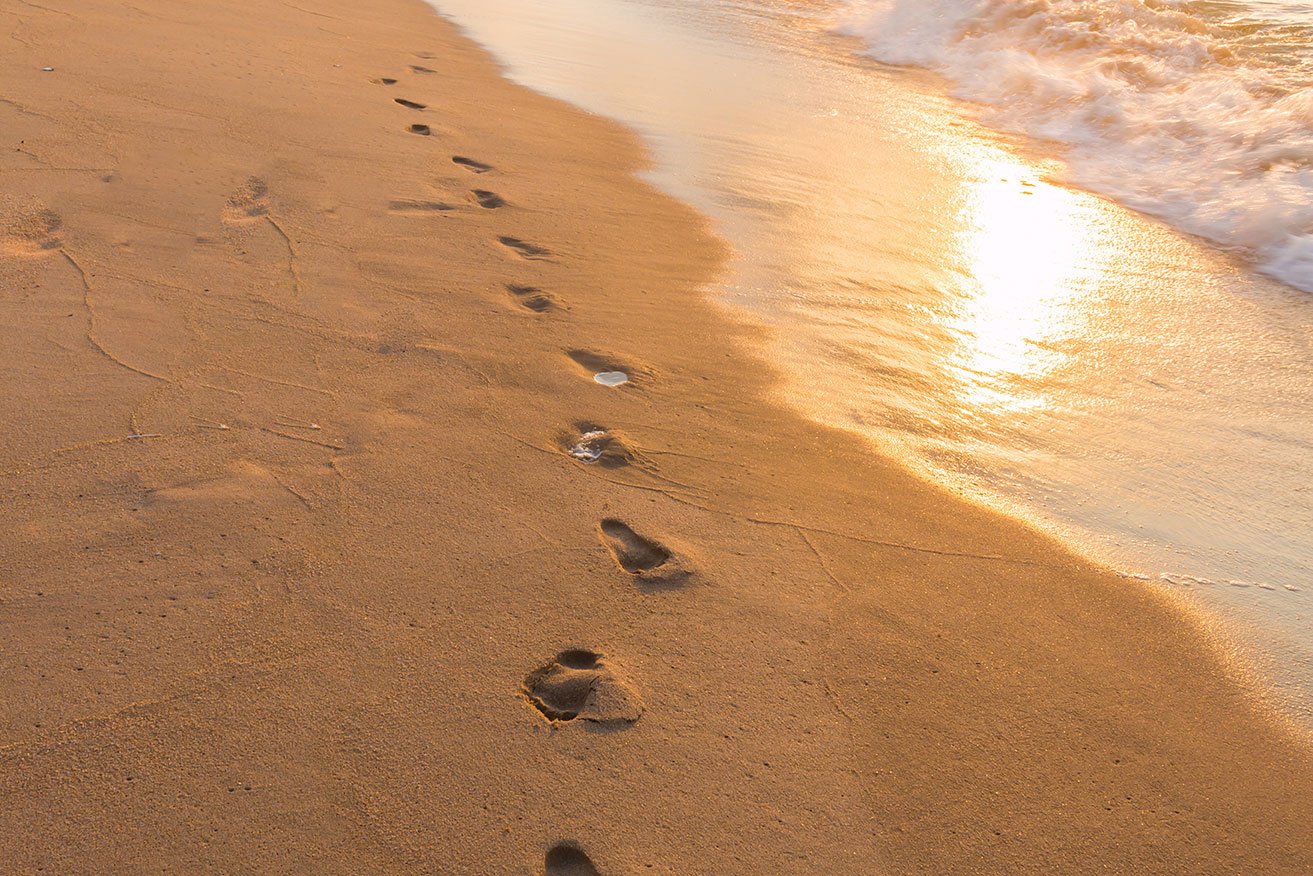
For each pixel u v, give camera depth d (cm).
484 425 286
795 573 247
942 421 331
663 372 334
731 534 258
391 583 225
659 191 507
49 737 182
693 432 302
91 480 242
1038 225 509
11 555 218
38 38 559
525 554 240
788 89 743
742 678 214
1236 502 299
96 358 287
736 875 175
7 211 359
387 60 665
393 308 340
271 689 196
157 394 276
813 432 312
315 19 744
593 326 355
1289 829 196
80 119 451
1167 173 583
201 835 169
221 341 305
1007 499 293
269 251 365
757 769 194
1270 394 362
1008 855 184
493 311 349
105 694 191
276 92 539
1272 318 421
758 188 530
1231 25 852
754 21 971
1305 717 223
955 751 203
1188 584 262
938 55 850
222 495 243
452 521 247
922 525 272
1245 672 233
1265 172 556
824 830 184
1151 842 190
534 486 264
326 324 323
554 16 923
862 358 366
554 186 487
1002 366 371
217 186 409
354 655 206
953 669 223
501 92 642
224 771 180
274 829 172
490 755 190
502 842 175
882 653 225
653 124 622
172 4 688
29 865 162
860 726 206
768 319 386
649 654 217
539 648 215
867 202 523
